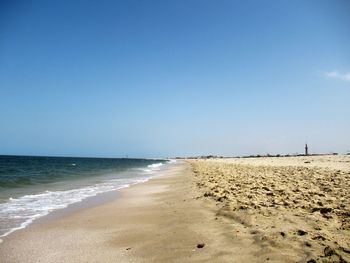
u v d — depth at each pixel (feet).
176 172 141.38
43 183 91.45
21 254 25.14
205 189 55.52
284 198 39.50
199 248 23.44
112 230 31.94
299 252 20.44
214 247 23.17
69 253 25.08
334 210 31.55
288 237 23.31
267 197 41.06
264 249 21.43
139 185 80.69
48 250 26.07
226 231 26.86
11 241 28.78
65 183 91.50
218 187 54.85
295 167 124.47
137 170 186.39
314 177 71.10
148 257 22.88
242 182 61.77
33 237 30.12
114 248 25.80
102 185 83.92
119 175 132.36
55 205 49.39
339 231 24.95
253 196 41.75
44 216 40.45
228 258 20.74
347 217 29.09
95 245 26.96
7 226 34.81
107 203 50.80
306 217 29.07
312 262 18.48
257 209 33.09
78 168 215.51
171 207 42.06
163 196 55.16
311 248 20.94
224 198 41.68
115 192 66.33
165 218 35.53
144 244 26.20
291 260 19.29
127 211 42.29
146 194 60.44
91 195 61.82
